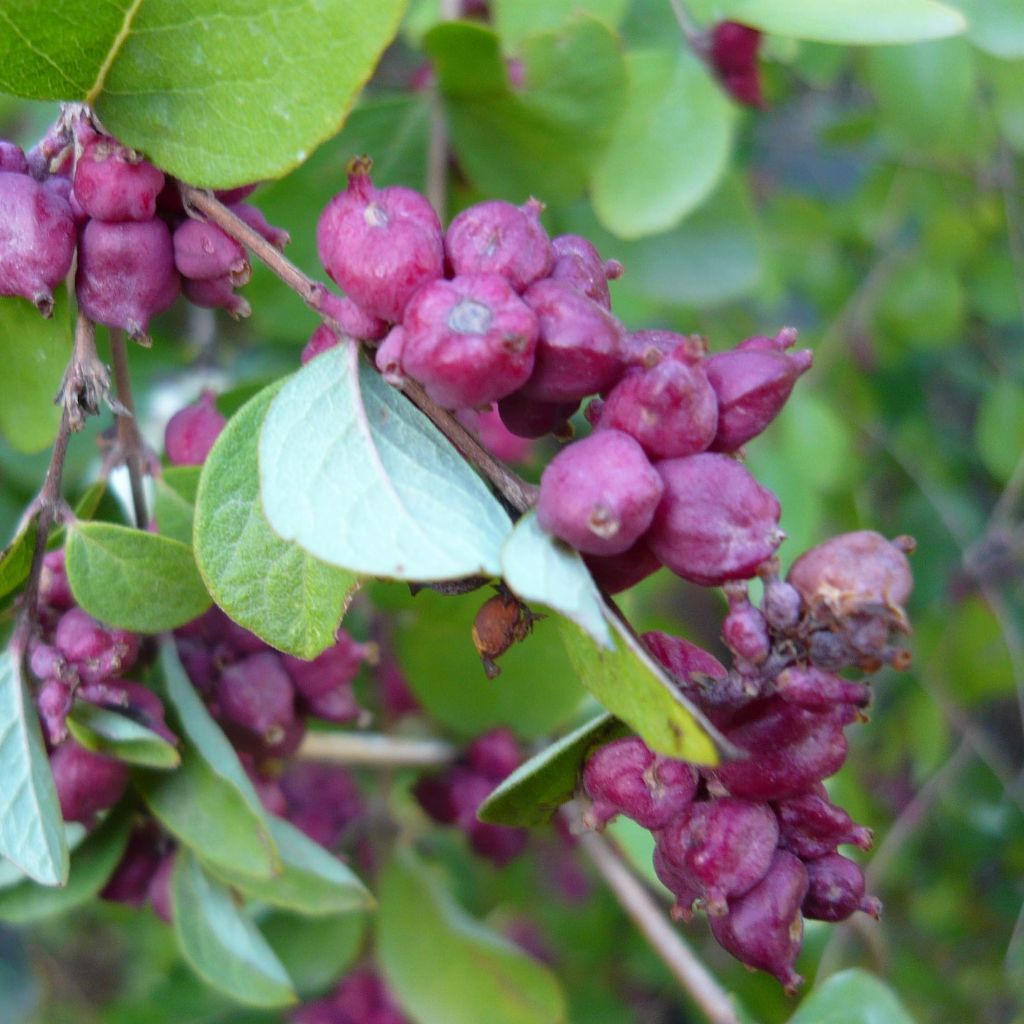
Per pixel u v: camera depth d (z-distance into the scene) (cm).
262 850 14
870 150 28
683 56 18
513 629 13
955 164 27
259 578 13
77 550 14
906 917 32
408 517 12
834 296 30
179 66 13
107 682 14
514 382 12
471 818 19
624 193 18
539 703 18
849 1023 16
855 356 29
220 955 16
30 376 15
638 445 12
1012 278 30
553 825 20
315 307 13
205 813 15
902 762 31
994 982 31
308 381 13
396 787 25
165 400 22
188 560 14
